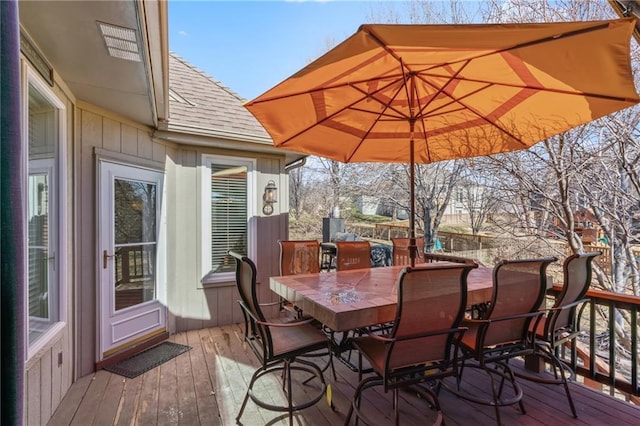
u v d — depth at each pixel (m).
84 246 3.09
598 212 4.25
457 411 2.43
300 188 15.72
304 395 2.68
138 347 3.59
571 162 3.87
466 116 2.92
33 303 2.30
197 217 4.45
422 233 8.66
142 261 3.77
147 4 1.91
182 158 4.38
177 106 4.44
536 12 4.04
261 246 4.91
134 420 2.36
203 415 2.42
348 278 2.99
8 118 0.72
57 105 2.63
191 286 4.38
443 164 8.14
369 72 2.15
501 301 2.12
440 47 1.70
